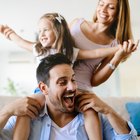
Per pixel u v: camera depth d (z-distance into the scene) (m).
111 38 1.65
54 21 1.58
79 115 1.32
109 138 1.33
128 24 1.64
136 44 1.45
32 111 1.27
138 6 4.08
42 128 1.28
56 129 1.28
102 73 1.61
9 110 1.24
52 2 4.04
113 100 2.21
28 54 6.49
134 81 5.42
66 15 4.47
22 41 1.76
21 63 6.55
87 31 1.64
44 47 1.58
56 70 1.21
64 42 1.56
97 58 1.59
